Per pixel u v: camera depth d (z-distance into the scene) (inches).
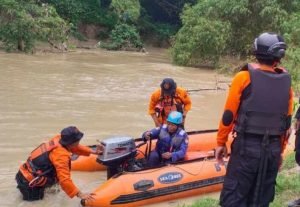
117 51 1236.5
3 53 902.4
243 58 911.7
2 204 215.3
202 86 622.2
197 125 399.5
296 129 195.2
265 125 133.7
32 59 840.9
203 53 887.7
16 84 543.8
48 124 364.8
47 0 1295.5
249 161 133.8
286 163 258.5
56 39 1018.7
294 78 610.5
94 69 747.4
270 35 136.2
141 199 221.8
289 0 893.2
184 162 248.8
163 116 289.3
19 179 220.5
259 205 136.8
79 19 1346.0
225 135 138.2
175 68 845.2
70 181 210.4
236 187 136.0
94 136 340.5
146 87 581.0
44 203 218.2
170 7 1599.4
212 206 201.0
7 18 929.5
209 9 891.4
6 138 321.1
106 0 1471.5
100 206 211.9
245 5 865.5
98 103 459.5
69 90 525.0
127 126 374.3
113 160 227.1
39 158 217.8
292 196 201.9
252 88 133.4
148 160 254.4
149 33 1478.8
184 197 236.8
